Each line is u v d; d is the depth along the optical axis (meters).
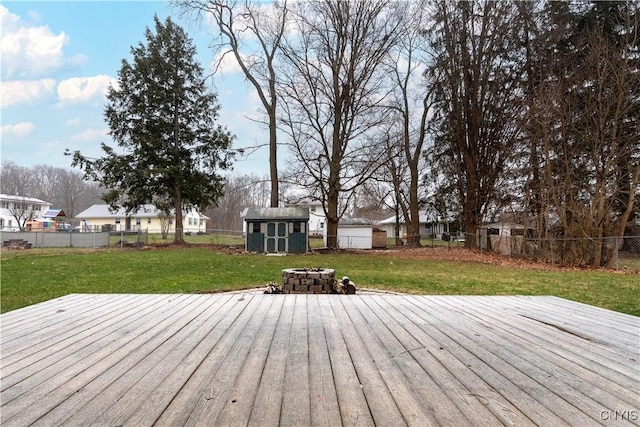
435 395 1.88
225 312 4.04
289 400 1.80
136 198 20.00
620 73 12.93
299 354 2.55
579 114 14.01
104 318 3.70
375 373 2.19
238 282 7.81
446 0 19.06
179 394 1.86
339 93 18.67
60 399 1.80
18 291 6.79
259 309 4.23
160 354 2.54
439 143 22.27
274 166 19.80
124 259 13.30
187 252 16.94
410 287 7.43
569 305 4.66
